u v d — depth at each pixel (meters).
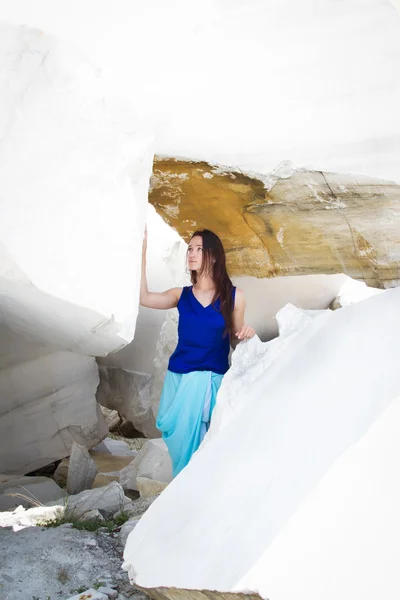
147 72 2.94
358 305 2.43
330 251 4.28
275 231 4.41
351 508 1.74
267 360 2.67
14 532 3.11
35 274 2.74
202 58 2.96
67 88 2.77
